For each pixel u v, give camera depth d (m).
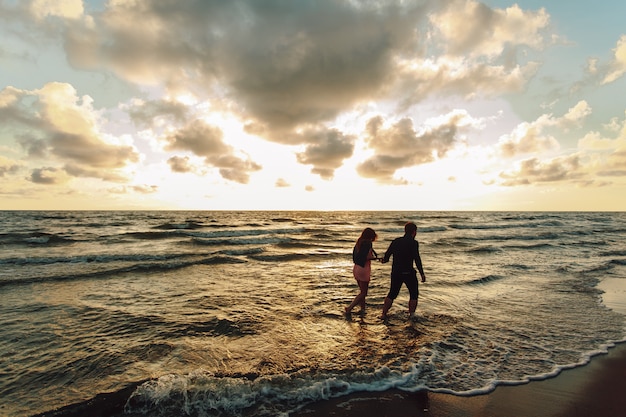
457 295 8.11
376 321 6.09
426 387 3.85
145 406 3.34
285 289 8.70
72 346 4.87
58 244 20.30
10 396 3.52
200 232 28.23
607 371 4.34
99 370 4.14
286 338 5.25
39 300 7.39
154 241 22.17
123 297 7.73
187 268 11.84
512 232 32.47
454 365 4.40
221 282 9.53
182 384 3.69
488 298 7.88
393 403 3.52
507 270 11.78
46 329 5.56
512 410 3.43
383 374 4.09
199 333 5.45
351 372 4.12
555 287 9.16
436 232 32.38
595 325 6.12
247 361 4.41
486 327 5.88
